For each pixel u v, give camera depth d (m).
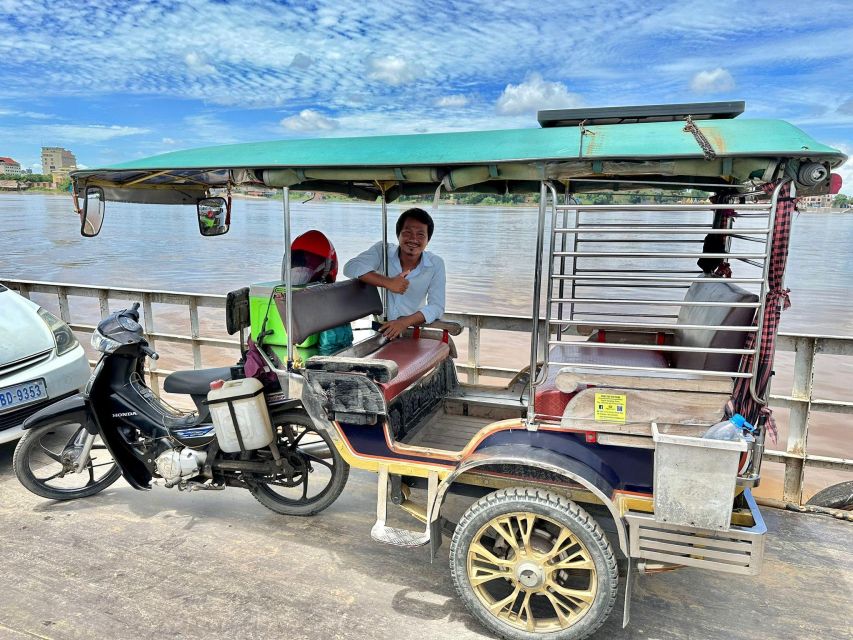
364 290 3.74
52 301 15.96
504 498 2.51
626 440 2.40
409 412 3.30
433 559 2.96
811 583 3.02
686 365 2.92
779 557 3.25
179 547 3.35
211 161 2.85
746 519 2.34
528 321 4.73
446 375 3.83
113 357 3.57
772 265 2.18
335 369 2.81
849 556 3.25
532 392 2.52
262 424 3.34
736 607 2.84
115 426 3.64
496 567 2.66
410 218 3.68
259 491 3.69
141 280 20.38
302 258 3.52
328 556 3.27
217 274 22.00
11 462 4.51
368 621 2.74
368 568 3.16
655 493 2.31
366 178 2.60
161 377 6.18
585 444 2.52
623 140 2.34
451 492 2.88
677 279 2.45
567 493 2.55
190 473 3.50
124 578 3.05
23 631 2.65
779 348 3.84
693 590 2.97
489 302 15.66
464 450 2.71
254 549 3.34
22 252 30.48
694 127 2.37
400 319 3.56
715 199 3.25
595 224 2.74
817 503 3.89
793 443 3.92
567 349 3.54
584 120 2.79
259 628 2.68
